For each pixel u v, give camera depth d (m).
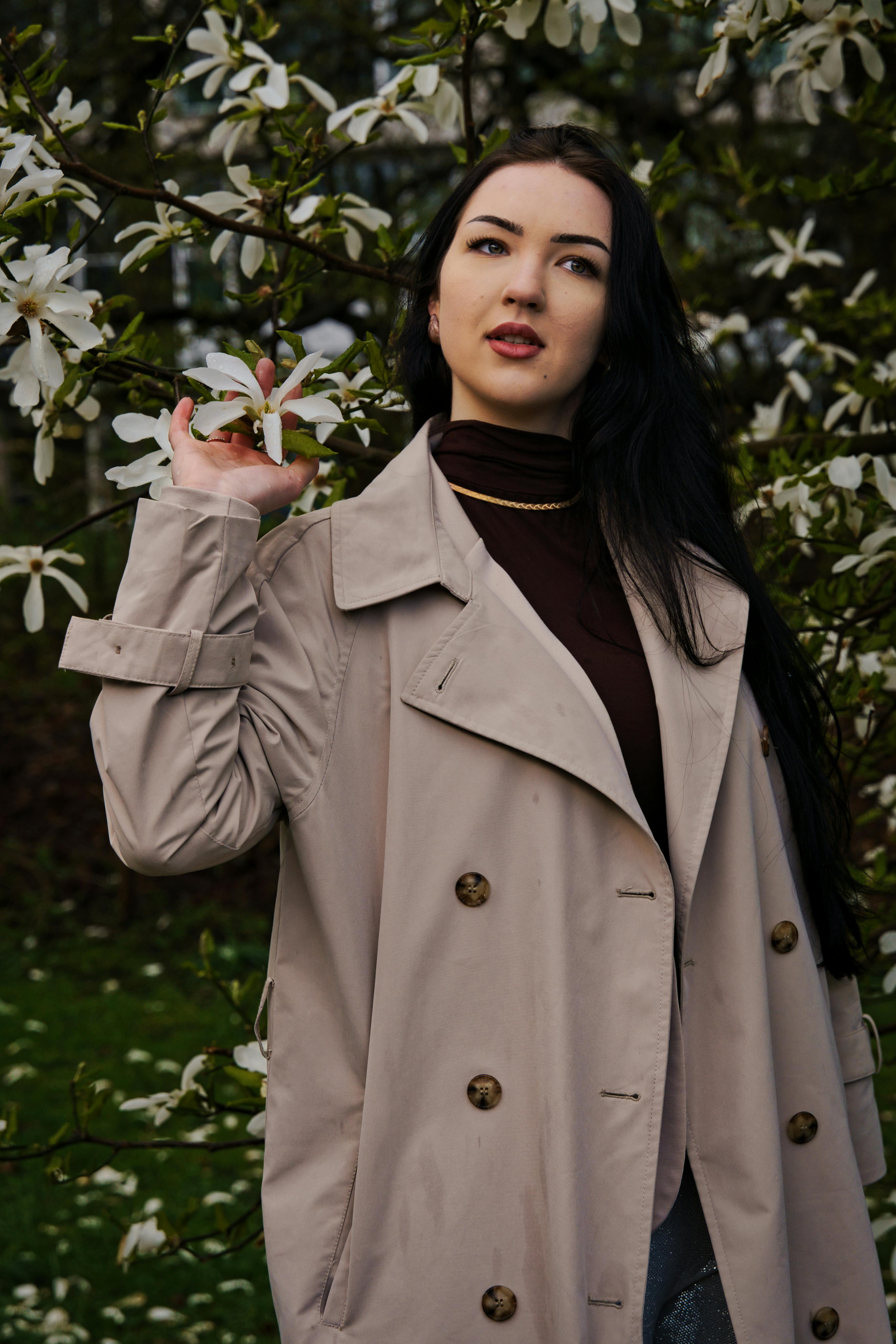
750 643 1.50
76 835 7.93
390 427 2.56
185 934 6.89
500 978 1.28
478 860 1.28
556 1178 1.22
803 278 4.76
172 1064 4.76
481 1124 1.26
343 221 2.08
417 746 1.29
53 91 5.68
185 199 1.89
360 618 1.31
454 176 5.91
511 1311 1.23
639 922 1.31
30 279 1.42
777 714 1.51
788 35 2.05
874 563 1.94
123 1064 5.14
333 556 1.32
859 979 1.77
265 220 1.99
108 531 7.78
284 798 1.25
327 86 6.29
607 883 1.31
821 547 2.00
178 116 5.93
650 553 1.42
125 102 5.82
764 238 5.59
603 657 1.38
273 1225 1.26
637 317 1.46
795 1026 1.42
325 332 6.57
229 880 7.57
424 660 1.29
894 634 2.03
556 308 1.38
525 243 1.39
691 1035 1.38
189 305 5.49
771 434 2.62
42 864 7.40
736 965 1.37
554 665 1.31
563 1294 1.21
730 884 1.39
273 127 2.07
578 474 1.47
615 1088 1.29
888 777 2.42
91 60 6.06
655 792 1.36
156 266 5.66
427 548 1.33
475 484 1.45
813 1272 1.41
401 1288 1.23
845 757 2.21
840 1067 1.48
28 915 7.09
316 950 1.30
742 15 1.94
